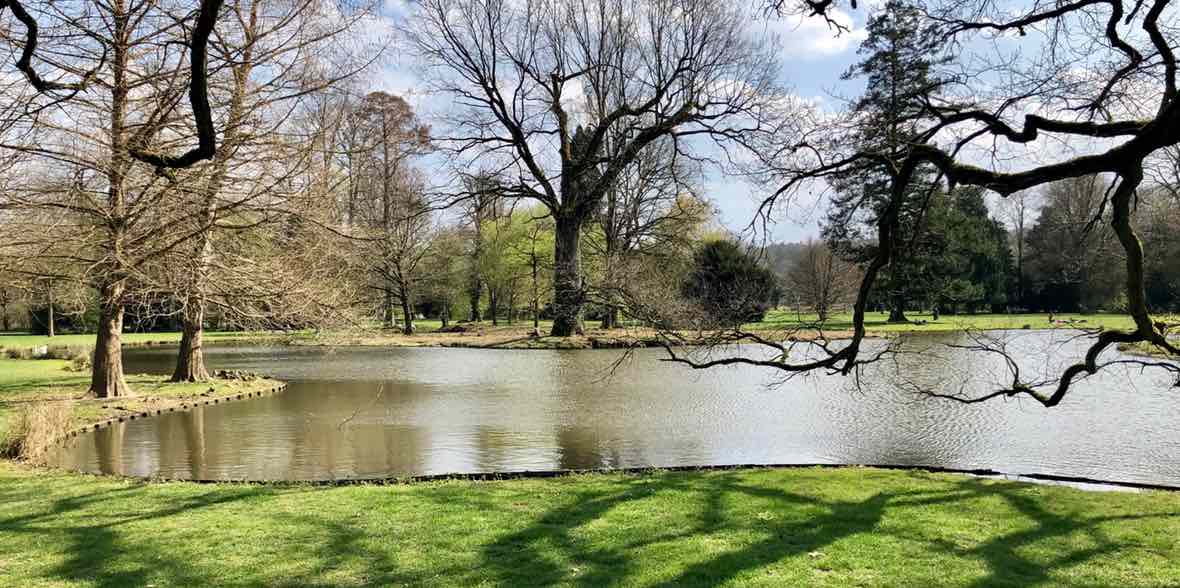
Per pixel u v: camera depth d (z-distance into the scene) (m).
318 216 13.16
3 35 8.88
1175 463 11.42
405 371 26.70
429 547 6.20
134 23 10.74
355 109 15.47
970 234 39.81
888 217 7.21
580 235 39.88
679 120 30.30
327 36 12.28
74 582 5.42
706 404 17.91
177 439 13.92
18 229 12.01
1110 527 6.74
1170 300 34.69
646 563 5.75
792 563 5.73
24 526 6.98
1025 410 16.16
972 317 48.72
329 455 12.52
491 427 15.16
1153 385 19.17
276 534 6.61
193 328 22.02
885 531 6.64
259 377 24.14
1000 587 5.21
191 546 6.27
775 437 13.90
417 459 12.20
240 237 14.16
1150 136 5.55
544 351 33.59
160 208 11.57
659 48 31.30
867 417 15.82
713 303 13.36
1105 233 16.03
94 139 10.41
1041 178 6.17
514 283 49.31
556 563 5.77
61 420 13.57
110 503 7.98
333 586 5.31
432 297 50.22
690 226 36.59
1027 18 7.15
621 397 19.23
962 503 7.73
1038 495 8.11
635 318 11.73
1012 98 7.12
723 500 7.88
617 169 32.16
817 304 18.78
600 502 7.80
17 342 40.62
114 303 15.77
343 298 17.03
